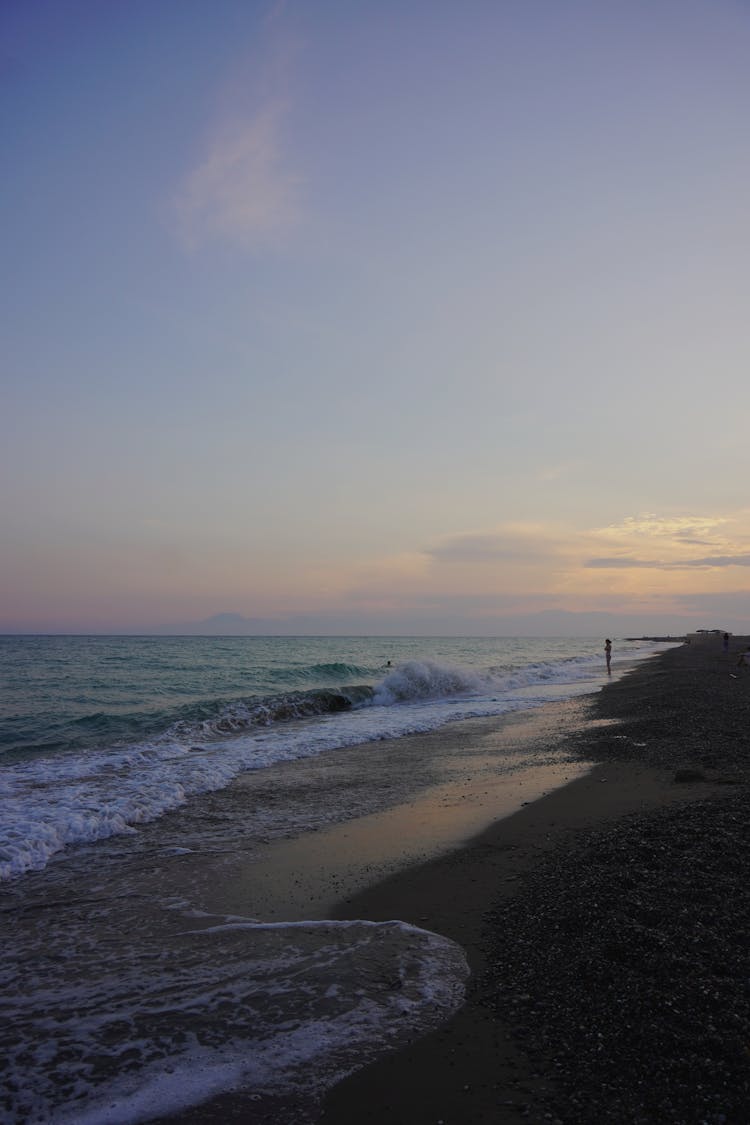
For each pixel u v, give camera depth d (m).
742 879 5.49
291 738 16.72
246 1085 3.55
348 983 4.61
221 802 10.58
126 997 4.55
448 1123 3.18
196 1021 4.19
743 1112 3.02
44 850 8.23
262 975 4.79
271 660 51.78
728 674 29.95
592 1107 3.19
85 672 36.59
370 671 41.00
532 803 9.30
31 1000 4.57
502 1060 3.64
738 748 11.65
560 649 98.38
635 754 12.13
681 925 4.77
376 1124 3.21
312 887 6.73
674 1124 3.01
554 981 4.37
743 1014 3.67
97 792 10.95
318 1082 3.55
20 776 12.24
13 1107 3.42
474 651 86.94
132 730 17.77
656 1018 3.75
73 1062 3.80
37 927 5.98
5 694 25.62
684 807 7.80
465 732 17.19
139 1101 3.45
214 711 20.34
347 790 11.08
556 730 16.47
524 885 6.20
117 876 7.38
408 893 6.37
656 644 111.94
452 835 8.13
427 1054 3.75
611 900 5.33
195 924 5.92
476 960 4.89
